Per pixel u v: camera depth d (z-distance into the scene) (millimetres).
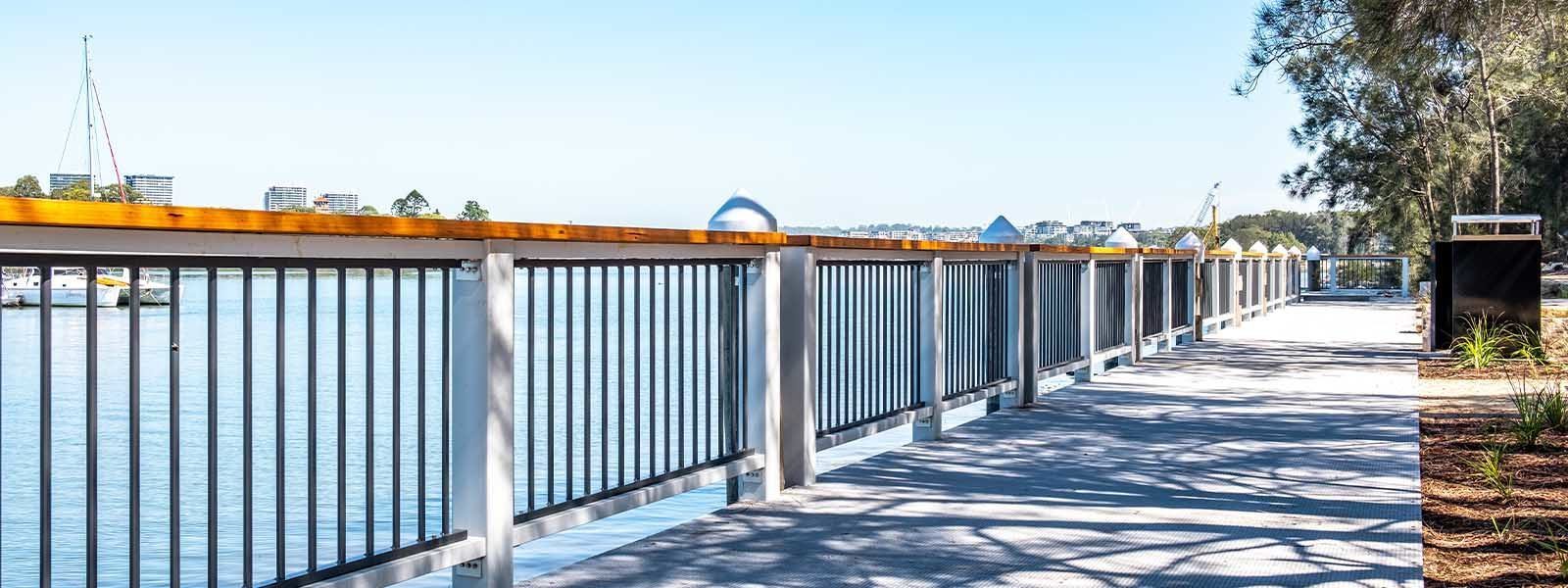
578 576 4215
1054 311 9836
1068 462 6492
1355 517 5004
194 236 2854
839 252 6156
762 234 5320
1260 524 4910
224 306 32031
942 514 5191
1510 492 5254
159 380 15953
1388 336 16312
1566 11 9172
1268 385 10250
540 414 10320
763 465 5465
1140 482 5879
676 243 4691
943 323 7555
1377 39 9852
